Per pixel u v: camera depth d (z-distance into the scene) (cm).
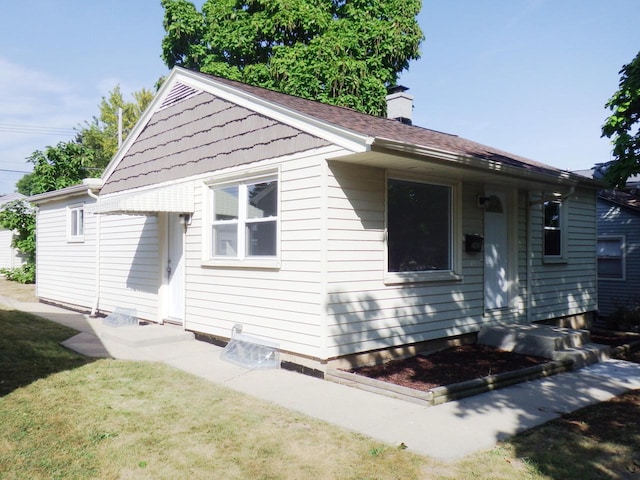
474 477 382
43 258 1541
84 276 1307
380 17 2098
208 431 471
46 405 532
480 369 704
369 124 830
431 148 652
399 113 1205
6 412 505
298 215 702
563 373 732
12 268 2509
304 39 2053
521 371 673
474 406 558
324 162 666
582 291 1200
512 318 985
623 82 1073
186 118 977
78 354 775
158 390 598
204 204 902
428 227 816
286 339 717
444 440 454
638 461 417
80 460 406
